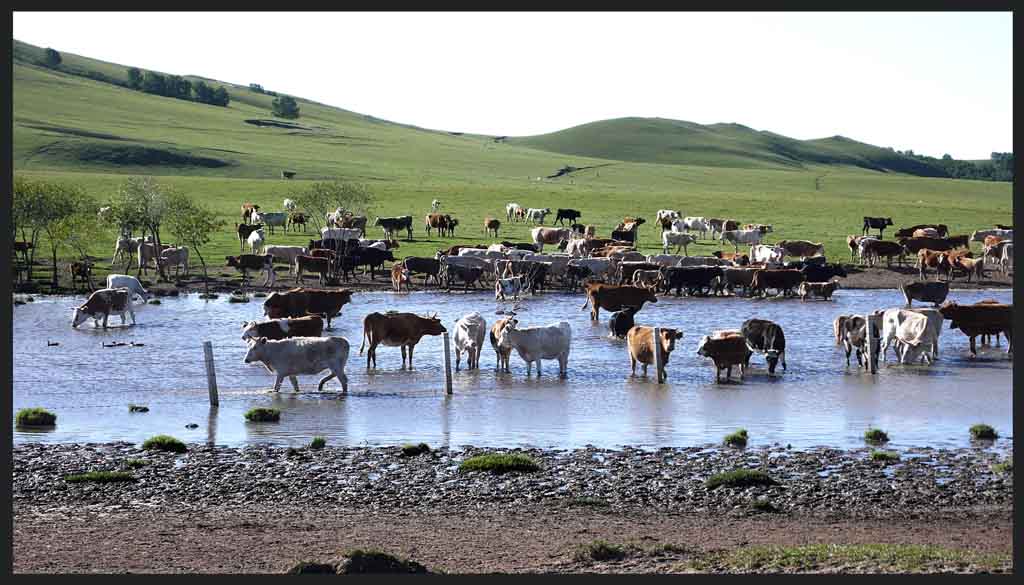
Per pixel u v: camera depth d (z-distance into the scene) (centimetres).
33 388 2988
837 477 1964
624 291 4756
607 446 2259
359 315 4853
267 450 2203
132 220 6588
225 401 2773
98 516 1723
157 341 3991
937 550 1443
